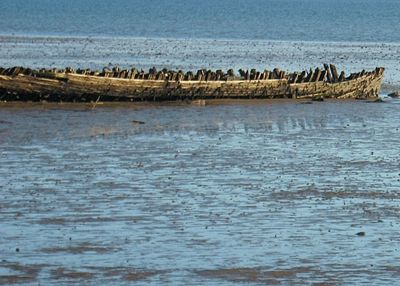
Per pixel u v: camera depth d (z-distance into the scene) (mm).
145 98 76750
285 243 36625
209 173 49719
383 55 146875
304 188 46594
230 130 64938
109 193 44438
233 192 45312
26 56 123125
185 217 40281
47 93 72312
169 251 35281
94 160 52281
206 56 135250
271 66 121188
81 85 73250
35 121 64875
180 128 64938
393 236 37906
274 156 55125
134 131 62969
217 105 78125
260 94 82250
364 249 36000
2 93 71125
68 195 43719
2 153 53438
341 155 56000
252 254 35094
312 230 38625
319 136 63188
